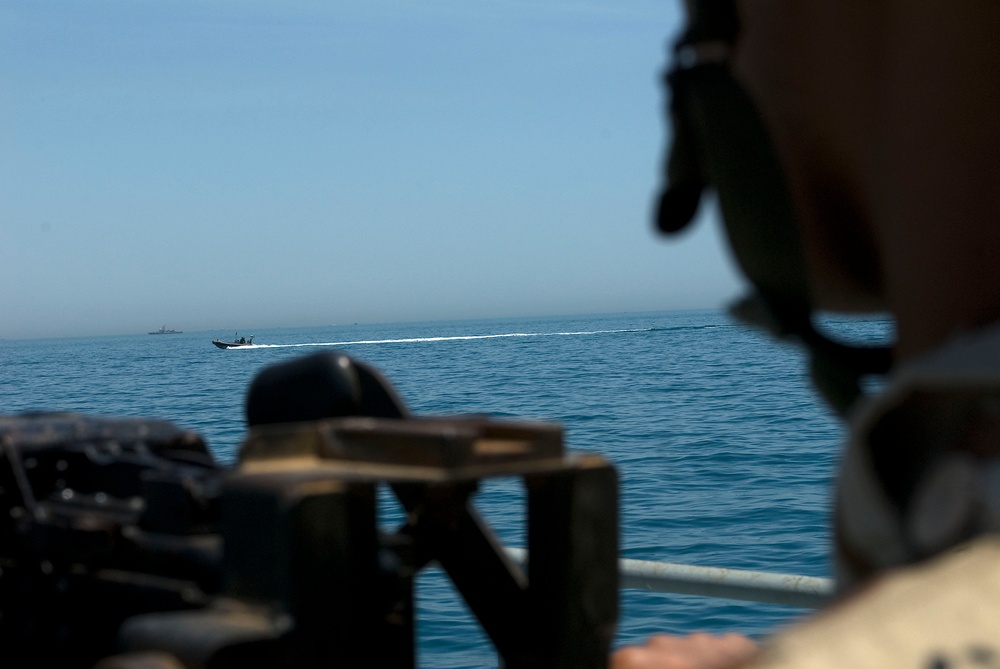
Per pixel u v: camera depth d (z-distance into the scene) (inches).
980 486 16.2
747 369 2196.1
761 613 265.1
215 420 1239.5
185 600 32.2
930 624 13.8
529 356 3302.2
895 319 19.9
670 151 24.6
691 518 502.0
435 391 1804.9
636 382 1889.8
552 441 34.6
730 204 23.2
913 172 18.8
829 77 21.7
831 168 22.4
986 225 17.7
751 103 22.6
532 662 37.0
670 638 37.6
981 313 17.8
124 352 5900.6
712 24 23.4
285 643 29.0
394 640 33.8
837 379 23.7
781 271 23.2
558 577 36.1
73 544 35.0
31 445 38.4
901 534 17.9
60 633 36.1
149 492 34.3
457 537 38.8
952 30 18.1
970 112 17.8
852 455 19.1
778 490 597.6
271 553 29.8
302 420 38.7
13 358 5004.9
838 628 14.1
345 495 30.7
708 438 947.3
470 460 31.1
